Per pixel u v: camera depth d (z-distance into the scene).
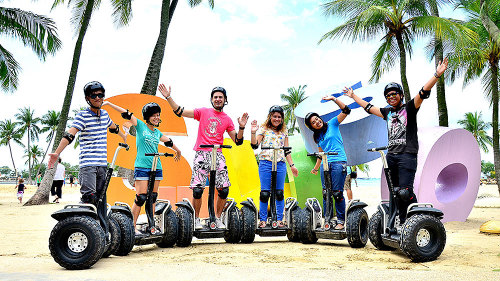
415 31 13.02
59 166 13.59
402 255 4.04
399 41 12.99
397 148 3.97
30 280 2.58
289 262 3.60
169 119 7.99
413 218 3.66
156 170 4.43
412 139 3.94
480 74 16.78
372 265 3.46
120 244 3.89
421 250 3.60
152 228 4.29
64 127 12.48
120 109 4.15
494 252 4.09
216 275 2.76
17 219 7.86
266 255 4.02
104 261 3.53
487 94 17.20
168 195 7.88
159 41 12.05
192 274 2.79
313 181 8.73
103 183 3.58
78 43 12.65
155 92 11.84
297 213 5.15
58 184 13.52
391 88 4.02
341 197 4.89
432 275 2.78
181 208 4.77
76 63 12.63
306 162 8.95
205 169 4.91
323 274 2.80
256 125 4.86
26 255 3.95
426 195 6.85
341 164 4.88
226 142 9.05
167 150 8.10
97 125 3.61
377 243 4.34
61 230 3.11
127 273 2.84
